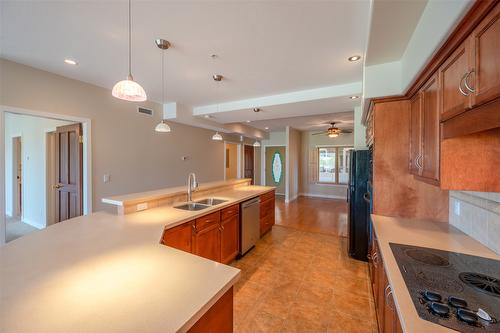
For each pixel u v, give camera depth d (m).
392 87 2.03
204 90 3.66
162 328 0.71
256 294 2.34
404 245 1.48
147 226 1.85
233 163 8.33
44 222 4.24
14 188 5.13
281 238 4.03
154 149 4.52
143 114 4.26
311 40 2.16
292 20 1.86
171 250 1.36
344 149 8.15
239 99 4.20
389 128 2.14
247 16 1.81
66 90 3.14
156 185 4.57
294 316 2.01
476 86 0.90
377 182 2.19
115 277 1.03
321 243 3.79
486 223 1.43
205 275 1.06
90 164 3.44
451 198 1.94
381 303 1.59
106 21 1.89
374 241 2.02
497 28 0.79
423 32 1.39
